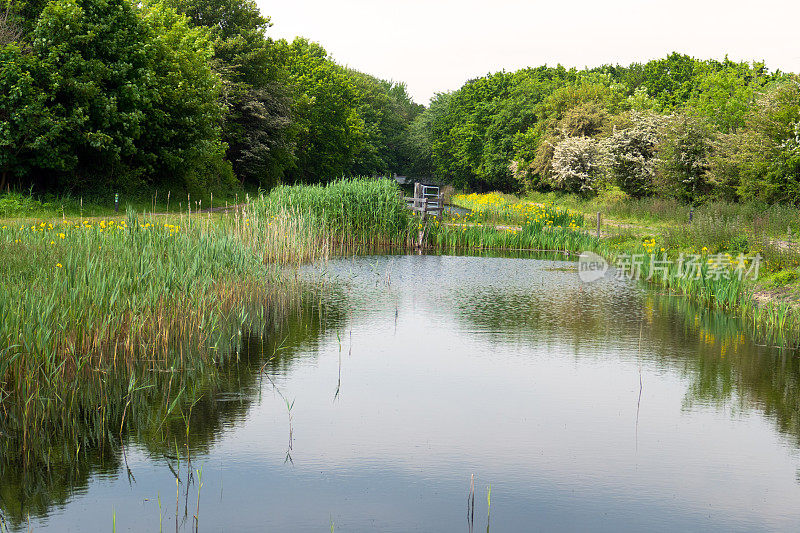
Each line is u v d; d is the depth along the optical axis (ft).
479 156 243.19
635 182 132.98
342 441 20.88
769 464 19.69
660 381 27.55
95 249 36.86
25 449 19.69
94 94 85.92
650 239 71.46
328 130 225.97
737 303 43.73
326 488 17.76
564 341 34.14
